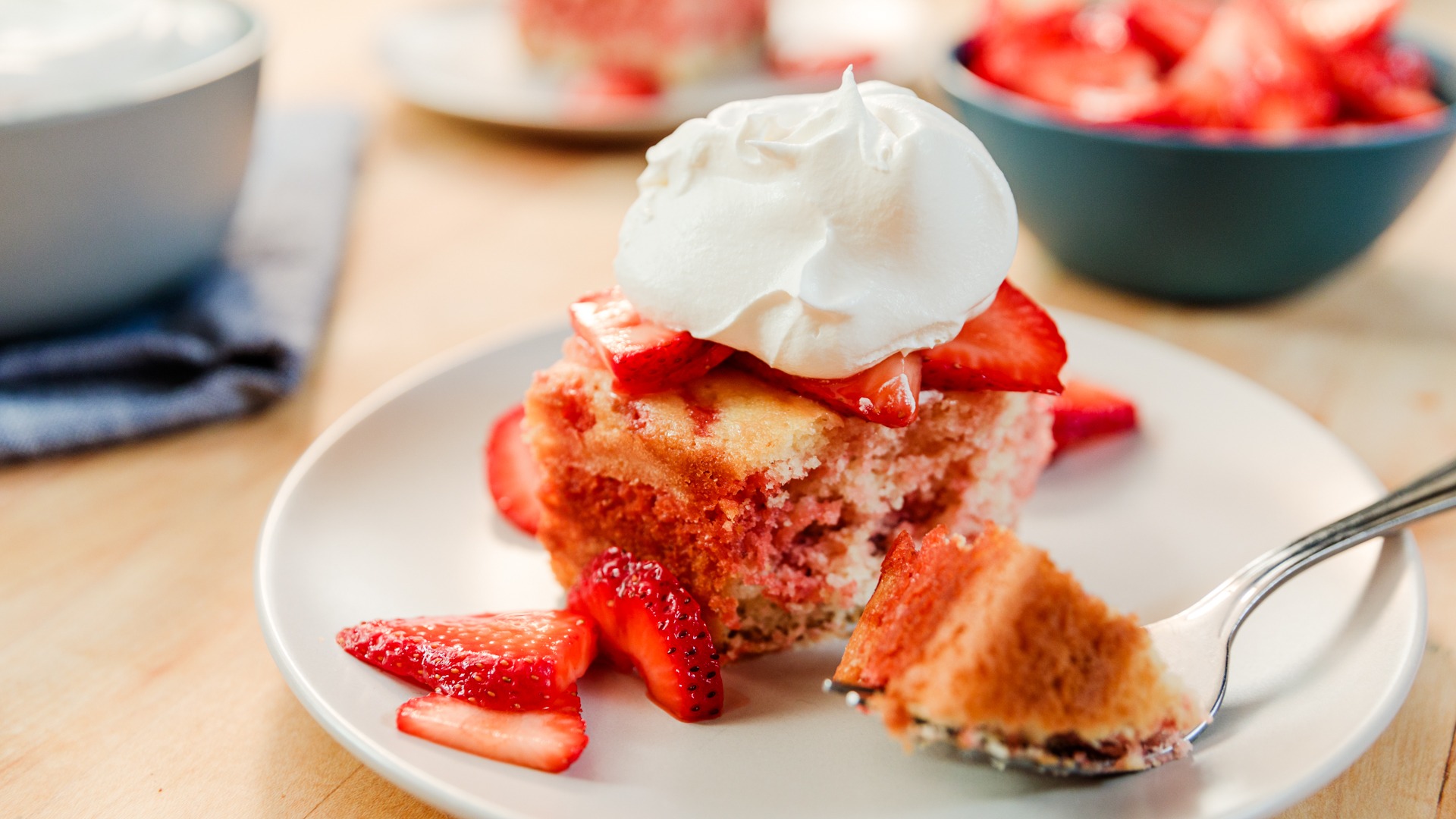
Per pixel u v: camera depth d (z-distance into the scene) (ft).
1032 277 1.71
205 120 1.48
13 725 1.22
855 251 1.21
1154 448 1.41
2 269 1.45
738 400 1.26
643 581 1.21
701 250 1.23
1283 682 1.18
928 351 1.24
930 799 1.12
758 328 1.22
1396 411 1.50
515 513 1.34
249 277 1.61
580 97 2.05
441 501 1.35
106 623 1.29
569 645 1.19
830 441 1.26
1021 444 1.34
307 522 1.29
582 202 1.89
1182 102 1.59
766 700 1.22
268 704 1.23
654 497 1.27
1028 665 1.11
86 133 1.41
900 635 1.13
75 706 1.23
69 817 1.16
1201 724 1.13
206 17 1.62
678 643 1.19
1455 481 1.24
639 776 1.14
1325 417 1.49
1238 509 1.34
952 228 1.22
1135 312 1.65
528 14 2.18
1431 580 1.30
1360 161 1.50
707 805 1.12
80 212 1.45
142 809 1.16
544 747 1.14
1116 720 1.12
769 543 1.26
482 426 1.41
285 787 1.18
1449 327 1.62
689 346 1.23
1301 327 1.62
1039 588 1.13
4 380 1.48
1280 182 1.51
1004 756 1.11
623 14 2.11
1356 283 1.70
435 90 2.06
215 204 1.54
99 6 1.54
